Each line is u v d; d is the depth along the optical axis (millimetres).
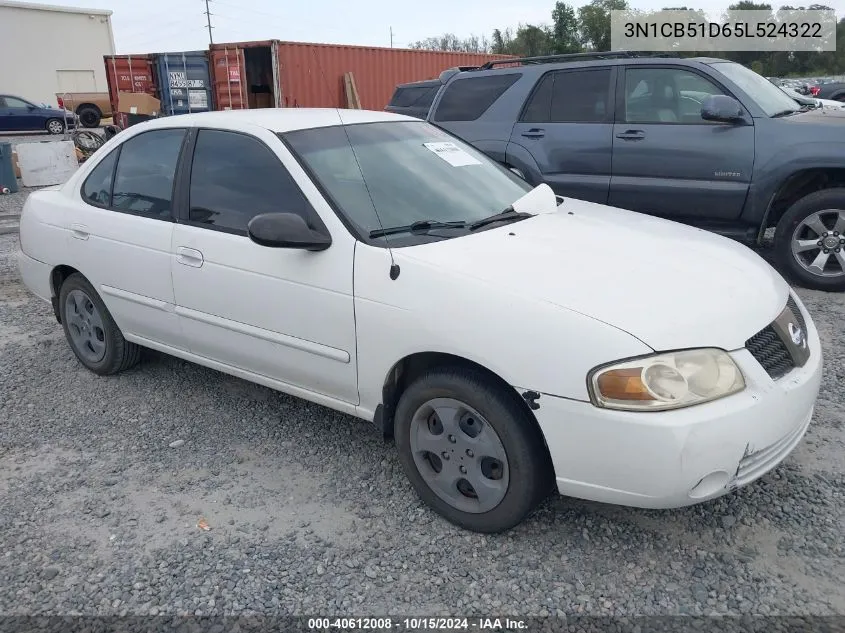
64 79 38469
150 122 4227
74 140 16703
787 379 2709
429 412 2982
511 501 2771
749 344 2658
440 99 7539
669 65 6207
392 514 3129
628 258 3035
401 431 3076
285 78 17250
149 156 4125
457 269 2859
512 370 2621
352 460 3586
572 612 2523
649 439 2418
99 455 3721
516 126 6938
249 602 2625
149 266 3969
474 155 4207
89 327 4656
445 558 2828
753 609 2500
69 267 4633
